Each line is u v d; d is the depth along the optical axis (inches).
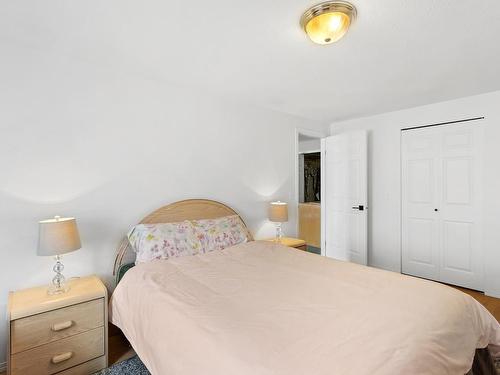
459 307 52.9
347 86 104.4
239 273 72.7
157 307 55.9
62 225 68.2
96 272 85.4
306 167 249.1
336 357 36.8
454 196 123.3
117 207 89.7
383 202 145.9
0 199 70.4
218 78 96.3
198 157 110.1
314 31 61.8
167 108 101.0
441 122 125.5
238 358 37.4
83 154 83.0
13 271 71.9
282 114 142.6
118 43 72.5
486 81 100.0
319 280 66.7
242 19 61.6
